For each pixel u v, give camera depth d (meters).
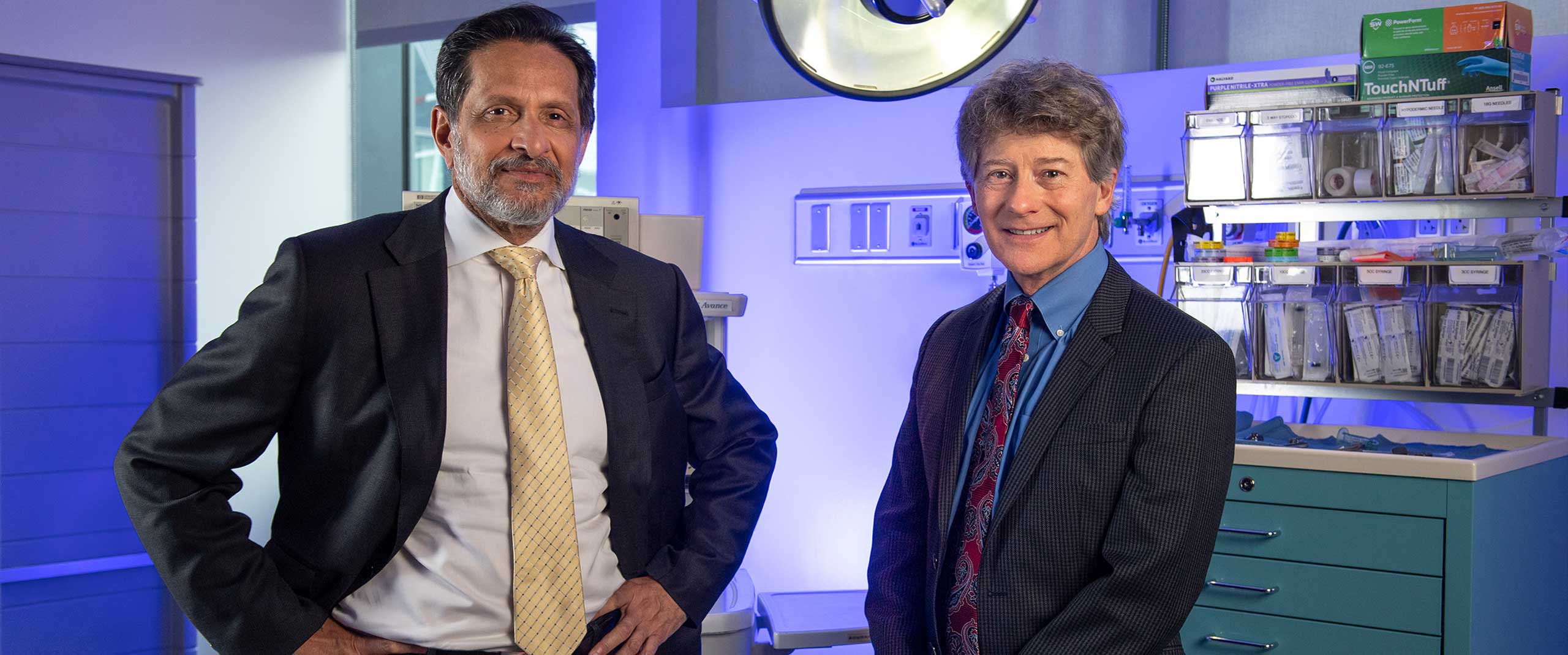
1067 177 1.25
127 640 3.27
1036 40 3.02
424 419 1.25
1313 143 2.17
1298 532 1.89
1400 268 2.06
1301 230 2.52
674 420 1.45
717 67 3.44
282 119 4.07
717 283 3.36
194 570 1.19
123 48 3.63
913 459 1.48
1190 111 2.28
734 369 3.35
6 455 3.51
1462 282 2.02
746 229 3.31
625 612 1.34
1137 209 2.76
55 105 3.54
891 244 3.06
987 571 1.26
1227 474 1.23
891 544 1.47
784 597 2.32
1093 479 1.22
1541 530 2.02
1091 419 1.24
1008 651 1.25
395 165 4.31
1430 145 2.07
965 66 1.55
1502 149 2.02
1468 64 2.03
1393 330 2.12
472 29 1.29
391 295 1.28
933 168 3.05
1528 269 2.02
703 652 2.03
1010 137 1.25
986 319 1.40
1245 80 2.22
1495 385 2.04
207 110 3.86
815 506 3.26
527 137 1.26
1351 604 1.84
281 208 4.09
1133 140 2.79
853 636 2.12
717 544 1.43
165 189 3.81
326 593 1.27
